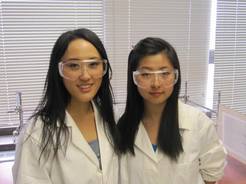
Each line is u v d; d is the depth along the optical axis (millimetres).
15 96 2105
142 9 2227
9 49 2051
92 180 1197
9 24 2023
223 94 2525
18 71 2090
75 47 1142
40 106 1242
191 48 2387
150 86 1228
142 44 1253
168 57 1234
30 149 1165
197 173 1378
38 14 2061
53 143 1174
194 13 2344
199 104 2418
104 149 1269
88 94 1182
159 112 1346
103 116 1338
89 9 2139
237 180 1613
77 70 1150
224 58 2475
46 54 2117
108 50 2217
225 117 1819
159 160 1309
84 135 1271
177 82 1298
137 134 1351
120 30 2215
